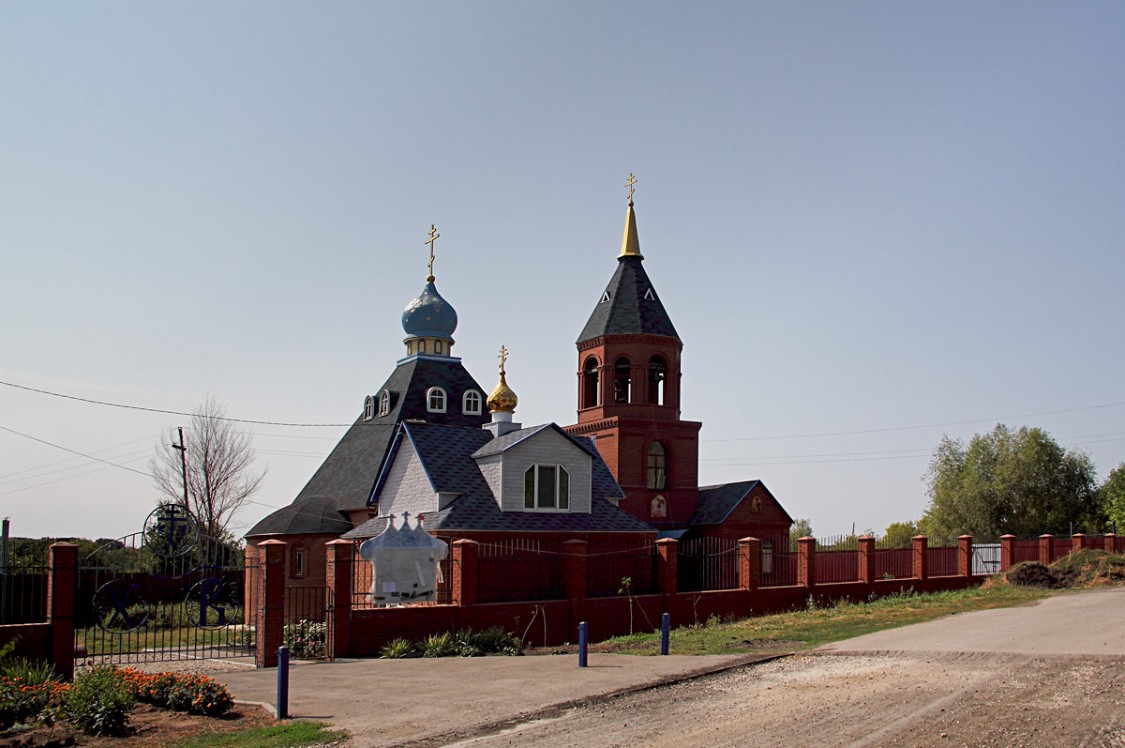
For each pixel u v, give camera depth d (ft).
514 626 88.63
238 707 50.14
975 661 57.98
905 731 40.42
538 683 56.13
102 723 43.96
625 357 157.28
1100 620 76.33
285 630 82.94
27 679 52.44
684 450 158.20
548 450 116.26
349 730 44.06
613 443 153.79
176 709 48.85
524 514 112.98
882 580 124.16
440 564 98.53
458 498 112.47
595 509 119.44
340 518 132.36
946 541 228.43
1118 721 41.16
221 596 102.89
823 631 81.97
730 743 39.42
